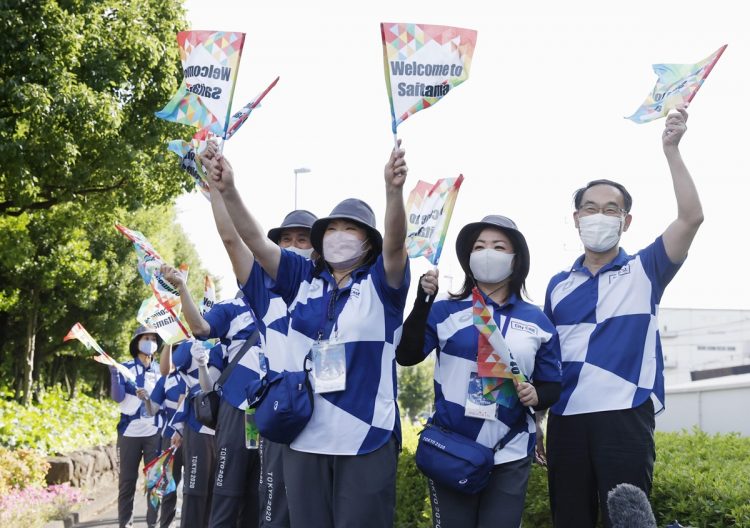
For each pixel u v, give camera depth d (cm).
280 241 582
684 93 436
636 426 439
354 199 413
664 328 4144
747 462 594
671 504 507
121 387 935
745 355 4069
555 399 440
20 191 1155
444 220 429
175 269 625
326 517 388
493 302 457
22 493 924
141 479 1587
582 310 460
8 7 1112
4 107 1141
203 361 646
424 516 727
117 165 1316
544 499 592
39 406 1947
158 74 1374
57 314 2145
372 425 383
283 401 381
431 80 379
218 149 389
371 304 390
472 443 432
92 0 1246
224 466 604
